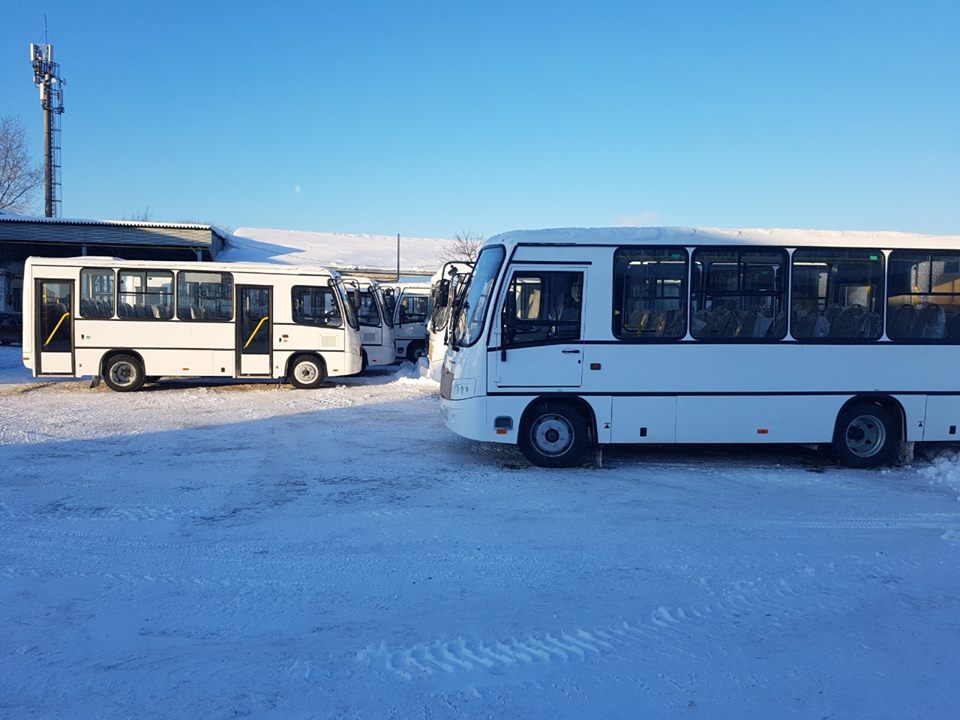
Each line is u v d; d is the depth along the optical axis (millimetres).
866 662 4473
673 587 5633
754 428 9680
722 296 9648
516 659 4438
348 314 18328
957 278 9930
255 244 52719
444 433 12219
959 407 9898
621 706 3938
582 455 9930
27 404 15102
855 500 8289
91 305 17031
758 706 3959
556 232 9539
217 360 17578
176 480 8820
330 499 8055
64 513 7383
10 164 47125
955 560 6273
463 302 10297
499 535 6867
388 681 4156
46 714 3779
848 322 9797
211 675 4203
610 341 9547
